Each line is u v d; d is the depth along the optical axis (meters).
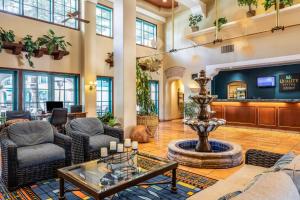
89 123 3.87
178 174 3.17
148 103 6.11
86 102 7.87
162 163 2.56
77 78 7.98
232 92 9.67
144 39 10.08
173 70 10.19
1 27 6.12
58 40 7.00
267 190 0.92
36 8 6.96
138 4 9.12
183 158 3.58
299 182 1.18
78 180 2.07
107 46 8.68
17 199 2.46
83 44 7.91
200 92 3.84
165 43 10.69
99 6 8.57
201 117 3.79
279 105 7.00
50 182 2.89
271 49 7.26
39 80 7.07
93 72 8.04
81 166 2.46
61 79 7.65
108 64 8.70
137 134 5.27
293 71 8.13
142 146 4.94
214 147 4.19
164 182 2.72
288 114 6.83
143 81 6.11
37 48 6.61
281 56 7.03
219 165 3.40
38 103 7.04
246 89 9.24
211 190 1.78
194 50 9.37
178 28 10.10
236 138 5.92
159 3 9.60
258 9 7.77
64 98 7.74
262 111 7.35
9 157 2.63
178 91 11.37
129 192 2.61
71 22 7.85
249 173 2.12
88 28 7.89
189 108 8.88
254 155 2.37
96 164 2.54
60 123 6.13
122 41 5.33
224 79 9.84
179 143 4.21
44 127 3.34
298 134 6.49
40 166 2.88
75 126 3.71
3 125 4.70
